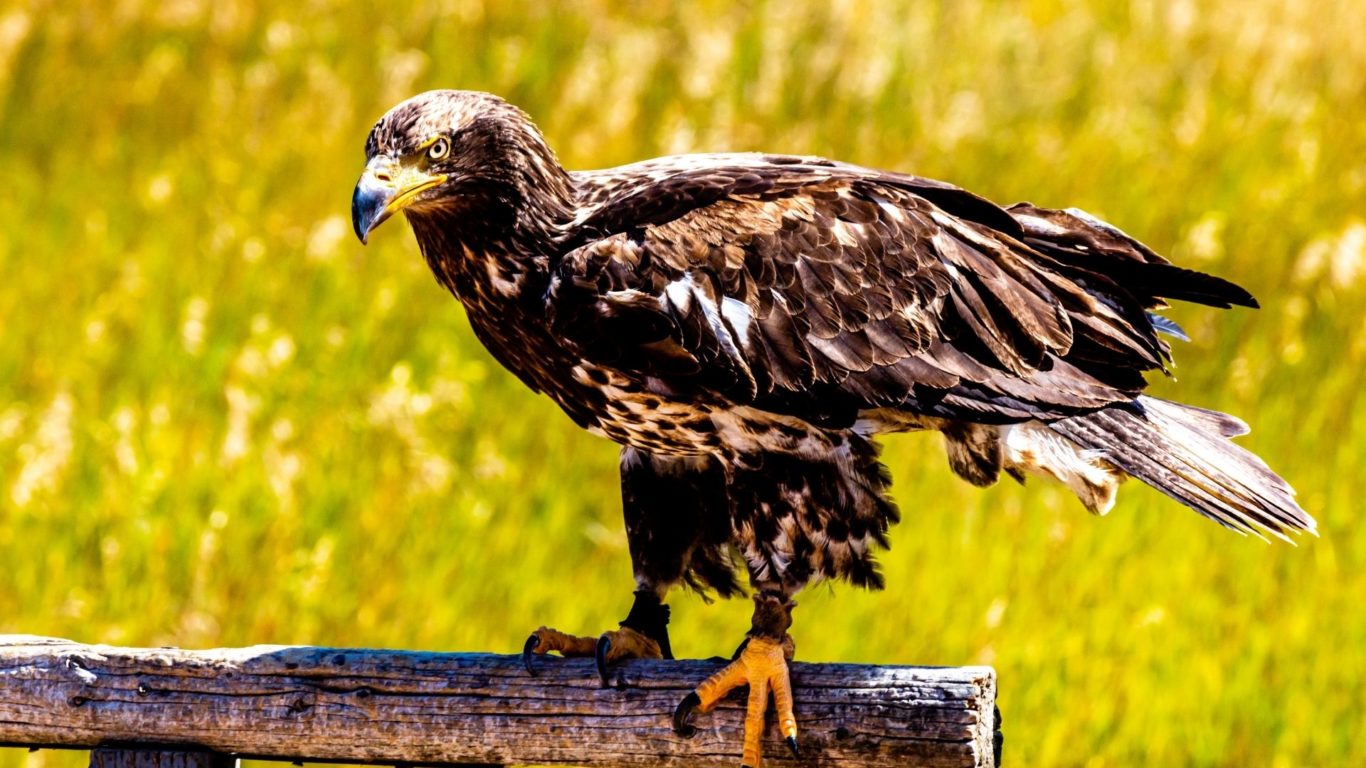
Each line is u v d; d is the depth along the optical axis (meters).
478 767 6.97
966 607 11.96
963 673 6.55
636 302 7.68
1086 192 17.64
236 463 13.12
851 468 7.90
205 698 6.99
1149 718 11.38
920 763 6.57
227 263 16.38
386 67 19.64
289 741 6.97
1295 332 14.87
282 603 12.05
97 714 7.05
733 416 7.84
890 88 19.56
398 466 13.20
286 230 16.88
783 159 8.58
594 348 7.80
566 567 12.66
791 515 7.87
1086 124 19.16
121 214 17.62
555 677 6.93
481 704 6.91
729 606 11.91
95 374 14.71
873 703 6.64
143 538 12.45
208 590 12.17
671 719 6.86
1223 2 21.94
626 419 8.09
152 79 19.88
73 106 19.48
